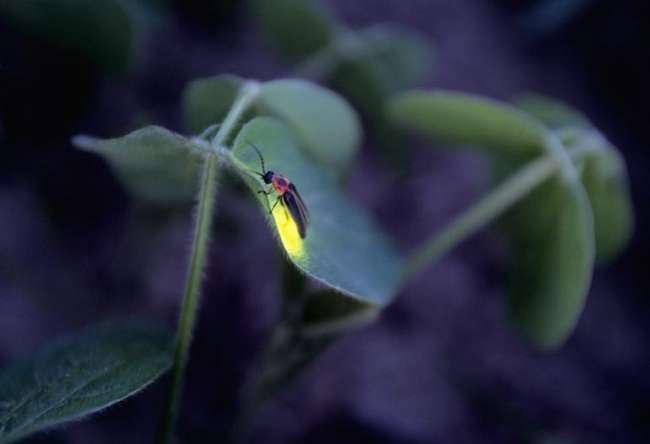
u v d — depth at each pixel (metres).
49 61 0.25
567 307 0.26
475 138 0.27
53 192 0.28
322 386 0.29
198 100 0.23
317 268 0.19
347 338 0.30
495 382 0.31
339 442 0.29
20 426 0.18
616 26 0.39
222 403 0.28
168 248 0.29
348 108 0.24
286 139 0.22
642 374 0.33
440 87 0.38
